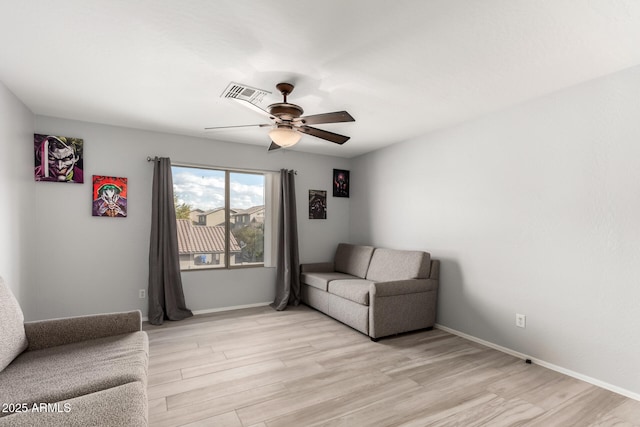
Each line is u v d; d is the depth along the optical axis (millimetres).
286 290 4441
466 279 3398
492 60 2178
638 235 2205
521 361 2797
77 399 1263
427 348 3074
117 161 3684
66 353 1811
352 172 5336
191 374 2482
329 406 2062
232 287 4379
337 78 2453
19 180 2906
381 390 2270
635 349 2205
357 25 1800
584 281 2473
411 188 4133
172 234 3863
